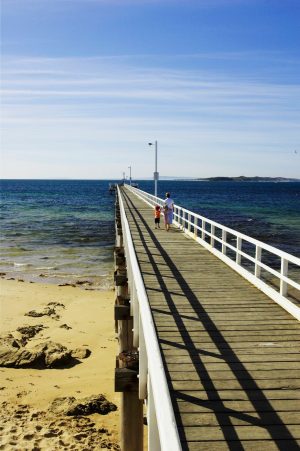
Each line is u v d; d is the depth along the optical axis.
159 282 11.13
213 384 5.55
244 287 10.68
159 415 2.64
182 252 15.62
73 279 27.44
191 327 7.73
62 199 121.88
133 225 23.36
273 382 5.62
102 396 11.42
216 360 6.30
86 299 22.62
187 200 114.25
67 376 13.08
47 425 10.19
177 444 2.32
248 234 44.34
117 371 7.46
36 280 27.17
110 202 108.00
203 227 17.25
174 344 6.93
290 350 6.68
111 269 30.39
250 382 5.61
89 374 13.24
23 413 10.77
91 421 10.48
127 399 8.00
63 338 16.69
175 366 6.09
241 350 6.67
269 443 4.36
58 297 23.00
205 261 14.02
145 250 15.95
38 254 36.09
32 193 161.38
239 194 155.88
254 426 4.64
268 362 6.23
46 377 12.98
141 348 5.49
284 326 7.81
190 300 9.50
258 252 10.78
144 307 4.64
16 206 92.81
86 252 37.06
